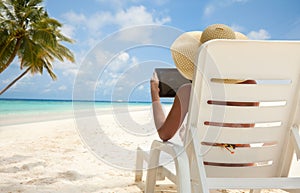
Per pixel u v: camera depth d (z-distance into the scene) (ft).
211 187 5.16
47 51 64.54
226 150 6.15
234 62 5.48
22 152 18.40
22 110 98.17
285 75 5.78
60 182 11.16
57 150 18.99
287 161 6.34
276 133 6.20
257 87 5.76
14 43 58.39
